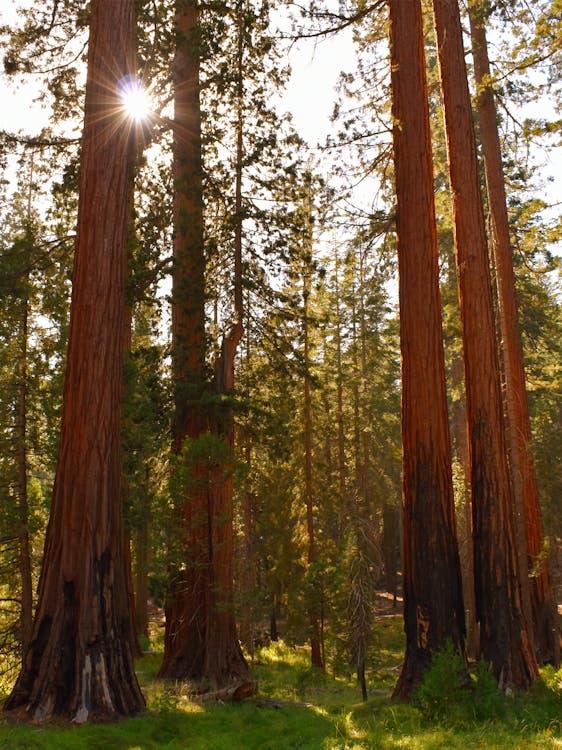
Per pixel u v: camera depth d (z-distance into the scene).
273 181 18.34
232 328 18.08
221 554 16.42
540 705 11.22
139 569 20.42
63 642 10.23
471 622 24.00
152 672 17.53
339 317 30.06
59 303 21.00
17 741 8.41
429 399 13.48
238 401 17.41
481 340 14.49
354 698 14.79
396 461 33.25
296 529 26.30
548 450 19.50
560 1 13.93
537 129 14.84
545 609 19.14
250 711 11.76
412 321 13.88
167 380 18.14
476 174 15.39
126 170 12.42
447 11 16.03
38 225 20.62
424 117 14.73
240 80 17.45
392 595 44.53
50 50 17.97
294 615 24.12
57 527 10.82
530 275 23.59
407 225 14.27
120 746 8.76
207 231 19.05
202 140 18.39
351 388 30.97
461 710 10.61
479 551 13.59
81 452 10.98
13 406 20.88
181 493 15.38
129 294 18.58
